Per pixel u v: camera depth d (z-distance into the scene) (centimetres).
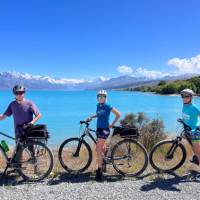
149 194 376
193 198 364
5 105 2672
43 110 2358
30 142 430
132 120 703
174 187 402
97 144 442
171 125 1491
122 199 359
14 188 391
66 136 1124
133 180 434
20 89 437
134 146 459
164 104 3481
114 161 458
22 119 442
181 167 495
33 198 358
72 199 357
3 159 510
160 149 471
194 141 450
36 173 429
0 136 1063
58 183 416
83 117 1839
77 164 464
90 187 399
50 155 430
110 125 455
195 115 452
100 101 450
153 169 484
